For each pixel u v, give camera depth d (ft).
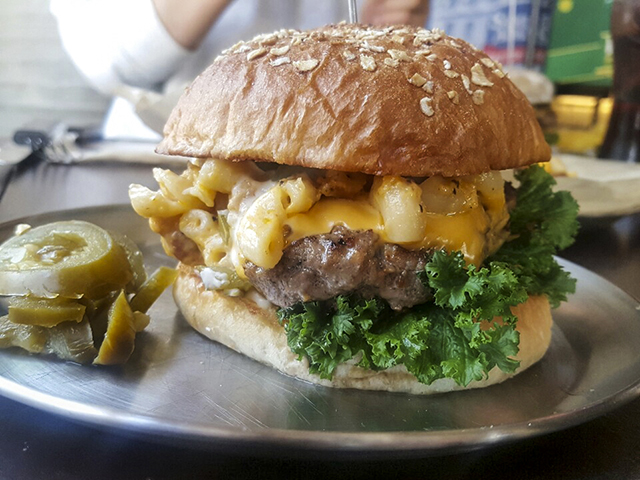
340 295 0.48
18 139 1.37
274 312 0.53
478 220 0.49
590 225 0.95
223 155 0.48
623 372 0.51
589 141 1.51
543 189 0.62
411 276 0.46
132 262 0.61
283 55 0.48
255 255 0.45
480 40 1.86
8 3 2.09
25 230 0.61
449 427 0.44
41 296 0.51
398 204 0.44
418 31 0.53
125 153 1.36
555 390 0.51
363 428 0.44
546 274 0.61
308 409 0.47
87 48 1.56
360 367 0.49
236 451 0.37
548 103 1.60
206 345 0.57
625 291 0.69
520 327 0.53
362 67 0.45
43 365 0.51
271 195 0.47
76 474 0.37
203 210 0.57
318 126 0.44
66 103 2.15
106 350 0.50
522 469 0.40
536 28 1.78
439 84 0.46
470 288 0.44
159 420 0.36
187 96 0.54
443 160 0.44
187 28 1.45
